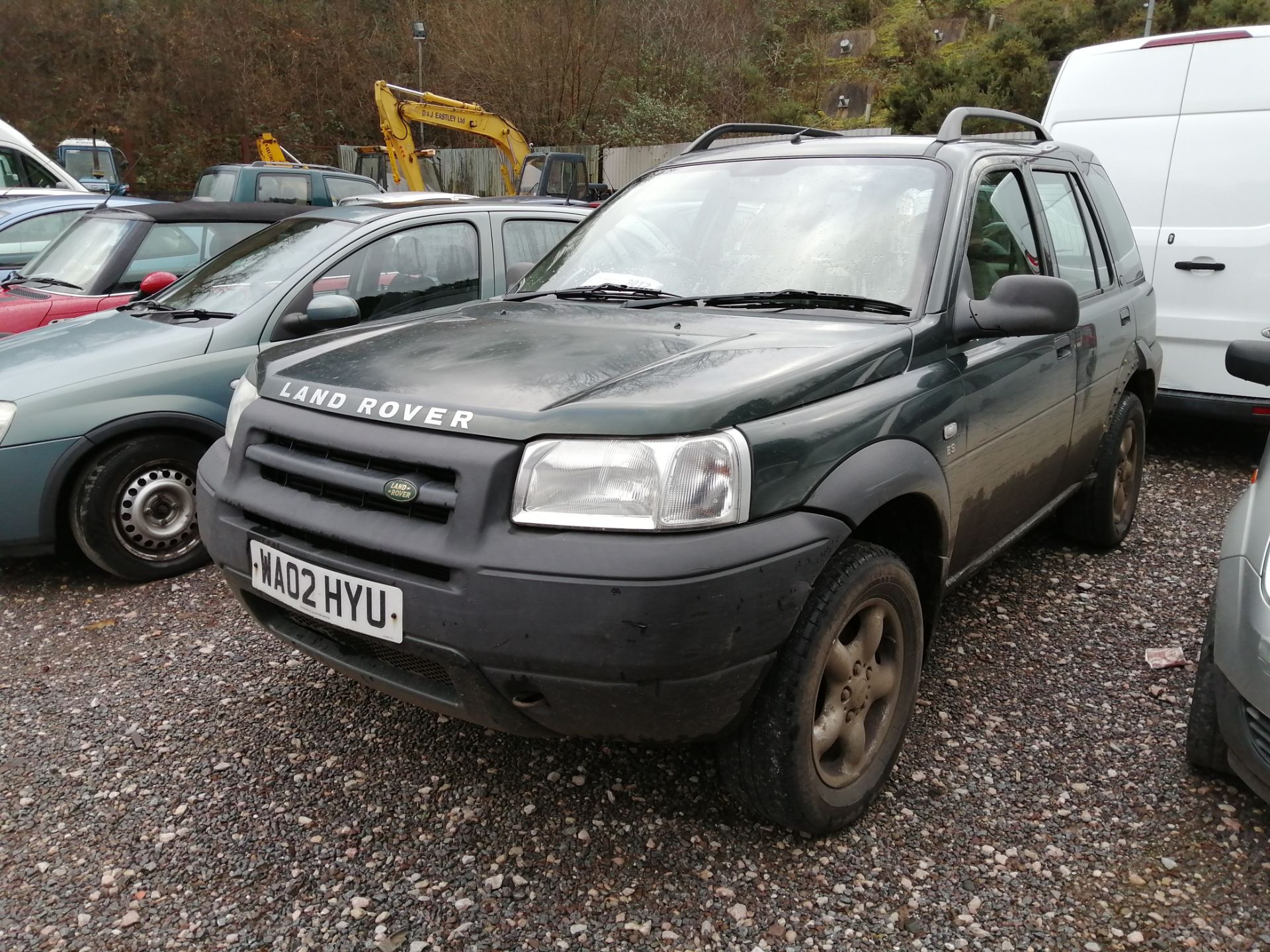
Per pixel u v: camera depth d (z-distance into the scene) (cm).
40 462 403
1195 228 593
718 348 251
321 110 3142
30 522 408
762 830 257
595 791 274
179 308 482
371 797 272
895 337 268
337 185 1406
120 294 574
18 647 372
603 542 205
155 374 427
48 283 599
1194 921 225
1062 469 381
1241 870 242
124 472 425
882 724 266
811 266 304
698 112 2756
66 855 250
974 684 335
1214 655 255
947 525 279
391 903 231
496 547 208
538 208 567
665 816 262
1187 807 268
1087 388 383
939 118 2225
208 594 423
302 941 220
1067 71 648
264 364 283
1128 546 468
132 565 434
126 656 362
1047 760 290
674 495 207
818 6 3603
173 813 266
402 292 500
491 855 248
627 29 2806
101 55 3005
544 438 212
